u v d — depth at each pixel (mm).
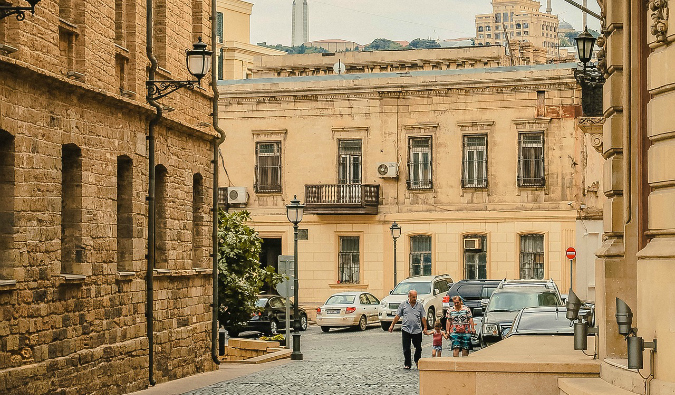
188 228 25984
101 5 20750
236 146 56062
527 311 25891
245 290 31812
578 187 51500
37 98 17797
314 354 33906
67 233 19750
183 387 23078
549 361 15680
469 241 53000
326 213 54062
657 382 12523
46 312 18141
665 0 12859
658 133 12938
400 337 42156
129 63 22562
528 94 52250
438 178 53562
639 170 14422
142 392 21953
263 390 22547
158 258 24438
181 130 25375
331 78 56688
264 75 69062
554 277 51594
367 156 54531
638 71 14461
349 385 23578
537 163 52156
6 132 16766
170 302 24734
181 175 25516
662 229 12859
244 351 32188
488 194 52875
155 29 24641
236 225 32500
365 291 52688
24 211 17344
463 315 26203
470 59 65125
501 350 18953
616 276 15180
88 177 19984
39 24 17844
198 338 26750
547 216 51781
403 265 53844
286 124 55500
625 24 14625
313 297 55062
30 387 17375
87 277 19844
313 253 55062
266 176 55781
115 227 21391
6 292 16734
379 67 66938
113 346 21016
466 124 53062
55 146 18469
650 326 12859
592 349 17891
